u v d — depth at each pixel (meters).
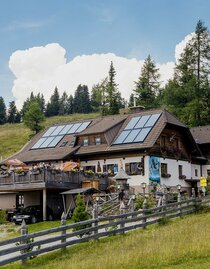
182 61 75.12
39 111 101.12
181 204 30.81
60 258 19.34
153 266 15.95
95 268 15.94
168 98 75.12
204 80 73.12
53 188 39.06
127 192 37.09
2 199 46.50
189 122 70.44
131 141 45.53
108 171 45.09
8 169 42.19
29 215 37.50
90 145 48.44
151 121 47.66
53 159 47.34
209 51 74.25
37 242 19.16
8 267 18.30
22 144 105.62
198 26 75.06
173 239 19.77
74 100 196.62
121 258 16.81
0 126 148.00
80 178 41.59
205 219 26.31
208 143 56.34
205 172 55.56
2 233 31.39
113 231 23.55
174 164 48.56
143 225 25.61
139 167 44.66
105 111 97.56
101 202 37.66
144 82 84.81
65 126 55.72
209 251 17.05
